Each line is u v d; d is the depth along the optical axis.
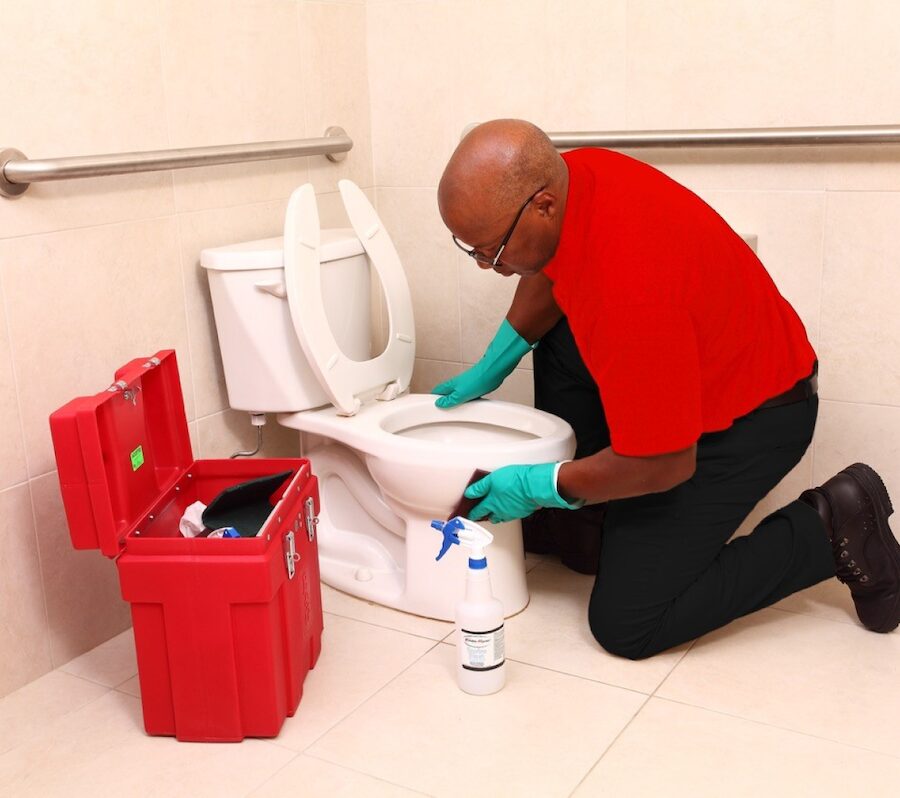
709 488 1.61
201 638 1.44
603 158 1.52
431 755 1.44
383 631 1.80
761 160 1.95
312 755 1.45
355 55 2.30
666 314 1.37
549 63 2.12
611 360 1.39
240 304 1.87
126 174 1.78
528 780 1.38
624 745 1.44
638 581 1.63
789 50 1.88
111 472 1.47
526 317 1.85
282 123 2.12
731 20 1.92
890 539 1.70
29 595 1.68
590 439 1.94
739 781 1.36
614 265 1.38
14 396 1.62
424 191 2.34
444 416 1.97
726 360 1.51
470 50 2.20
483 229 1.39
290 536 1.50
